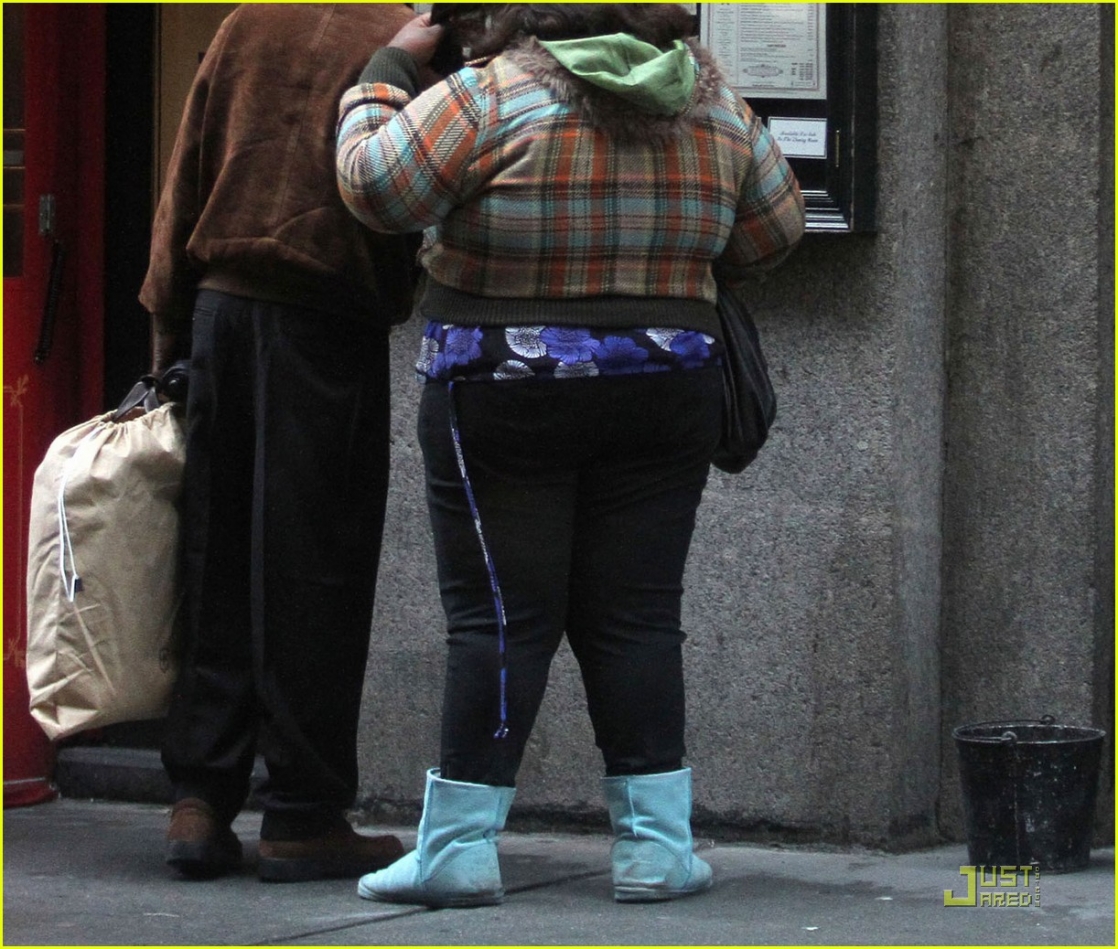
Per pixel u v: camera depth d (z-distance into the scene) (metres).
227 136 11.05
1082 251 12.91
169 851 11.18
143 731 15.46
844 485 12.75
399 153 9.58
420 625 13.73
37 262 15.30
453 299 10.03
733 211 10.25
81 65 15.53
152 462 11.19
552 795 13.48
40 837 13.35
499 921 10.12
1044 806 11.66
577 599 10.52
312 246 10.82
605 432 9.97
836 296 12.77
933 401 13.27
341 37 11.08
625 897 10.63
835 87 12.64
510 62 9.79
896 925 10.13
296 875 11.27
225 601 11.30
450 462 10.12
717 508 13.09
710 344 10.23
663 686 10.48
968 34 13.30
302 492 11.03
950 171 13.39
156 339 12.02
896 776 12.73
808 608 12.85
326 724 11.26
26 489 15.24
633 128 9.69
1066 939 9.80
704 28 12.71
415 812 13.76
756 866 12.13
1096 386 12.91
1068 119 12.95
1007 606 13.25
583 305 9.84
